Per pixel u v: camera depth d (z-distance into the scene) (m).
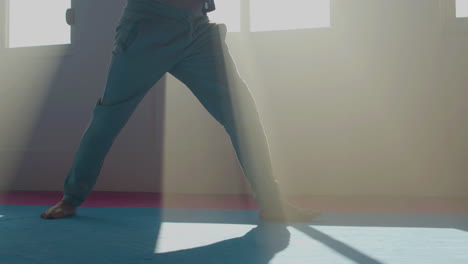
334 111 2.98
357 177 2.93
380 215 1.84
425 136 2.85
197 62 1.68
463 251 1.11
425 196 2.81
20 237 1.32
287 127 3.05
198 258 1.05
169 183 3.19
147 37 1.61
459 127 2.81
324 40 3.00
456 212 1.97
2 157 3.51
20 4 3.56
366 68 2.93
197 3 1.67
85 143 1.70
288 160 3.04
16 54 3.54
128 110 1.68
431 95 2.85
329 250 1.13
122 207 2.18
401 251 1.12
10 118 3.54
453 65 2.83
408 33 2.88
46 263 1.01
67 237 1.33
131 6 1.64
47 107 3.48
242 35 3.12
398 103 2.89
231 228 1.50
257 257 1.06
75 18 3.43
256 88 3.10
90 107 3.38
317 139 2.99
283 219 1.66
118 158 3.28
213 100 1.68
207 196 2.88
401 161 2.87
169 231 1.44
